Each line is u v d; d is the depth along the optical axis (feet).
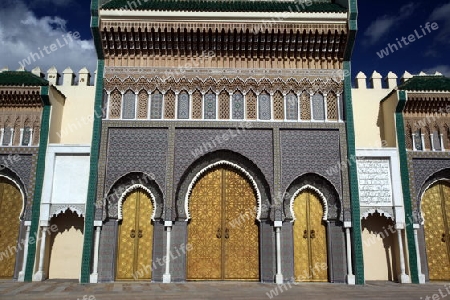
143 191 48.83
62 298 33.78
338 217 48.06
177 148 49.16
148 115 49.88
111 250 46.85
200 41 50.93
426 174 51.01
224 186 49.55
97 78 50.26
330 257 47.37
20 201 49.65
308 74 51.49
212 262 47.62
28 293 36.52
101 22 50.16
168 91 50.80
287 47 51.49
